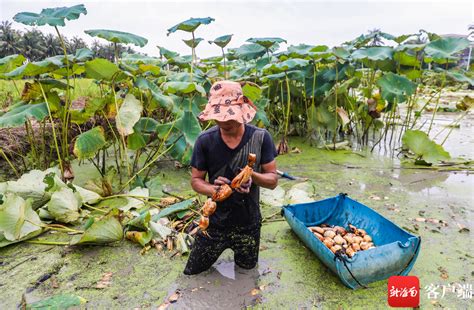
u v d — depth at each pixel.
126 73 3.71
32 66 3.46
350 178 4.41
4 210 2.81
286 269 2.49
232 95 1.90
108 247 2.82
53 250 2.80
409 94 5.43
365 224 2.87
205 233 2.21
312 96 6.08
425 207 3.49
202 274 2.44
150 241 2.83
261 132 2.03
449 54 5.09
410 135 4.95
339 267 2.17
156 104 4.48
